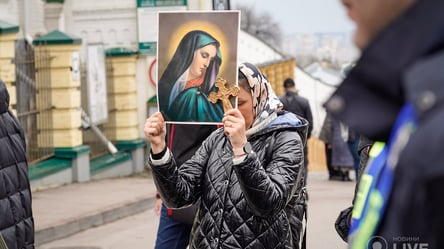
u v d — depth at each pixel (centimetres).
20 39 1448
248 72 441
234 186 433
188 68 442
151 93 1806
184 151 591
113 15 1816
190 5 1778
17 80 1431
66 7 1841
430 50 166
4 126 442
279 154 436
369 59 173
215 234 434
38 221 1107
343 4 188
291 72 2873
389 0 175
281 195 419
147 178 1656
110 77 1761
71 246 1024
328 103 179
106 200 1309
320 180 1852
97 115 1666
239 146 410
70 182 1513
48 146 1511
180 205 453
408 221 159
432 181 153
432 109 157
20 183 449
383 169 205
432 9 167
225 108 436
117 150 1750
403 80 166
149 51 1798
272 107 444
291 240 446
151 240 1059
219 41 439
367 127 176
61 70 1505
